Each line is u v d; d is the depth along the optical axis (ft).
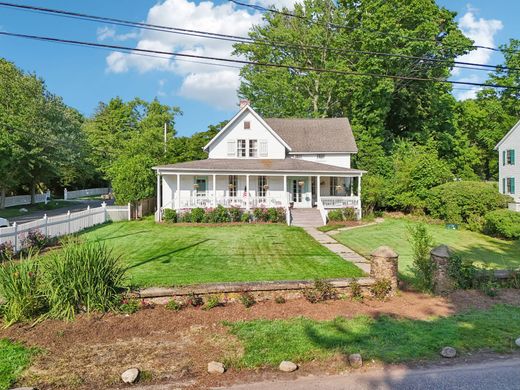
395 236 63.52
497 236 67.92
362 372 17.95
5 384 16.48
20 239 44.86
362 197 88.89
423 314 25.20
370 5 107.24
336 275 36.09
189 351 19.74
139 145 117.80
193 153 108.27
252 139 93.20
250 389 16.43
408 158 97.81
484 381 17.16
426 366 18.54
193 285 26.78
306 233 65.67
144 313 24.21
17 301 22.67
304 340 20.98
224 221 77.61
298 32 129.49
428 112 127.85
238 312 24.95
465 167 135.33
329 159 99.30
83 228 67.56
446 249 30.25
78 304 23.90
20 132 109.19
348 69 115.85
